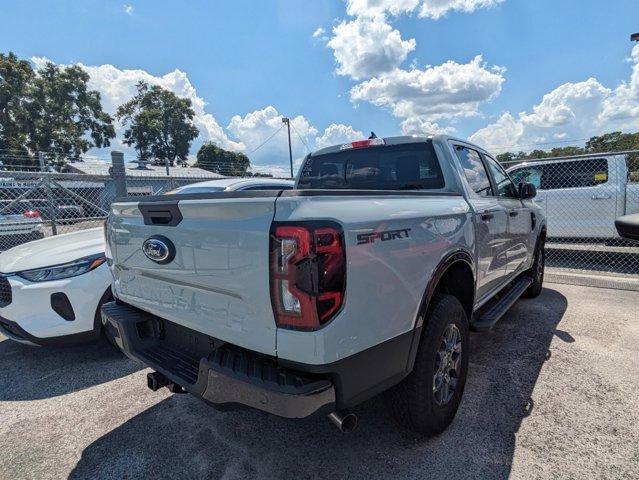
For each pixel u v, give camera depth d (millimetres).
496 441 2381
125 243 2445
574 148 19406
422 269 2127
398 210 2062
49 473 2234
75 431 2617
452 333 2527
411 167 3252
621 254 8227
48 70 35438
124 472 2221
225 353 1859
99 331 3555
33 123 34438
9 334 3600
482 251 3012
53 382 3287
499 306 3600
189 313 2041
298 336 1590
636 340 3816
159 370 2143
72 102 36531
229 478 2145
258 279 1658
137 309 2588
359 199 1908
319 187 3887
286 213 1610
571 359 3432
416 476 2113
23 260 3613
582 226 7469
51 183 7734
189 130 48531
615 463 2164
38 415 2812
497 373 3215
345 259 1646
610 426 2490
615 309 4797
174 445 2443
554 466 2154
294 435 2502
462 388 2666
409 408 2256
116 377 3359
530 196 4082
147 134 45938
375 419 2641
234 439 2484
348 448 2361
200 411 2812
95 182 9125
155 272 2199
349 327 1672
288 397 1565
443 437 2432
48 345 3455
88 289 3465
